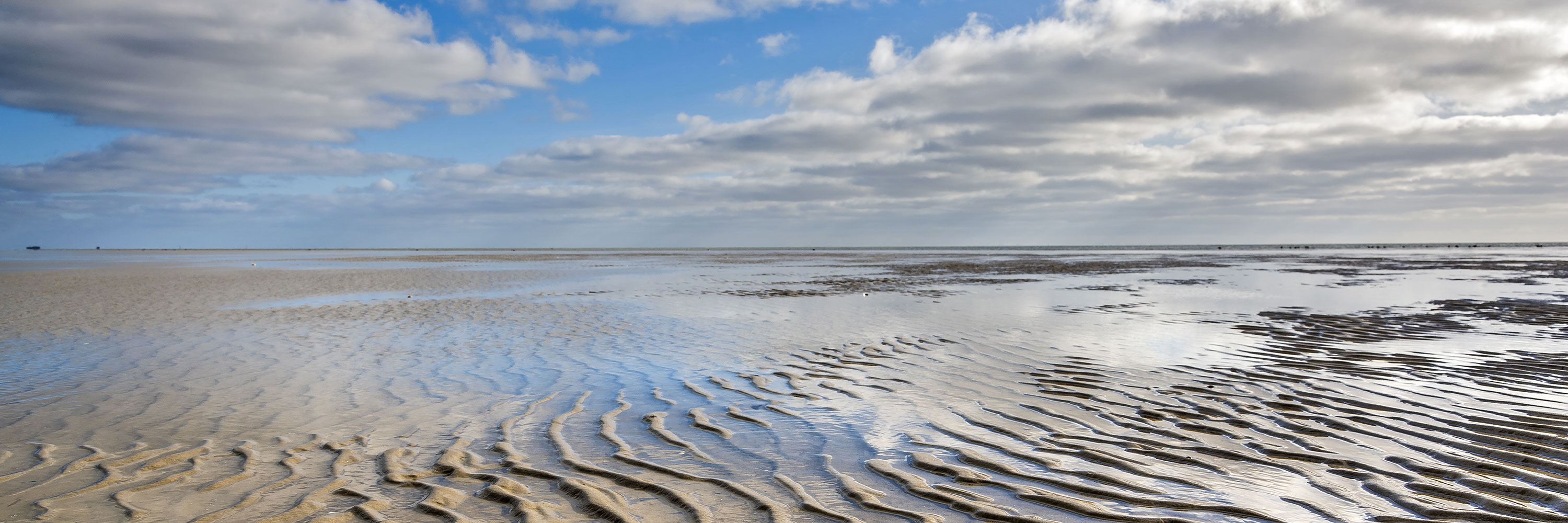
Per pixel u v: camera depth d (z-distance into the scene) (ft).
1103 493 12.69
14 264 146.82
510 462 14.80
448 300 56.95
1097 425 17.71
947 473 13.97
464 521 11.53
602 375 25.30
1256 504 12.12
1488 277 78.02
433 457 15.23
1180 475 13.70
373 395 21.80
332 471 14.23
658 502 12.41
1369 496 12.46
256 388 22.93
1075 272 102.01
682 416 19.03
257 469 14.32
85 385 23.13
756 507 12.13
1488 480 13.12
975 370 25.66
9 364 27.22
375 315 45.39
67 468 14.35
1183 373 24.35
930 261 164.14
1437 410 18.54
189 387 22.97
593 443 16.35
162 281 81.46
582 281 84.43
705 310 48.93
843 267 129.18
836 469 14.26
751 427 17.80
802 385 23.41
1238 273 94.17
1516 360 25.81
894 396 21.48
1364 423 17.39
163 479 13.69
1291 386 21.89
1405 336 32.53
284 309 49.21
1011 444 16.01
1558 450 14.74
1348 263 128.67
